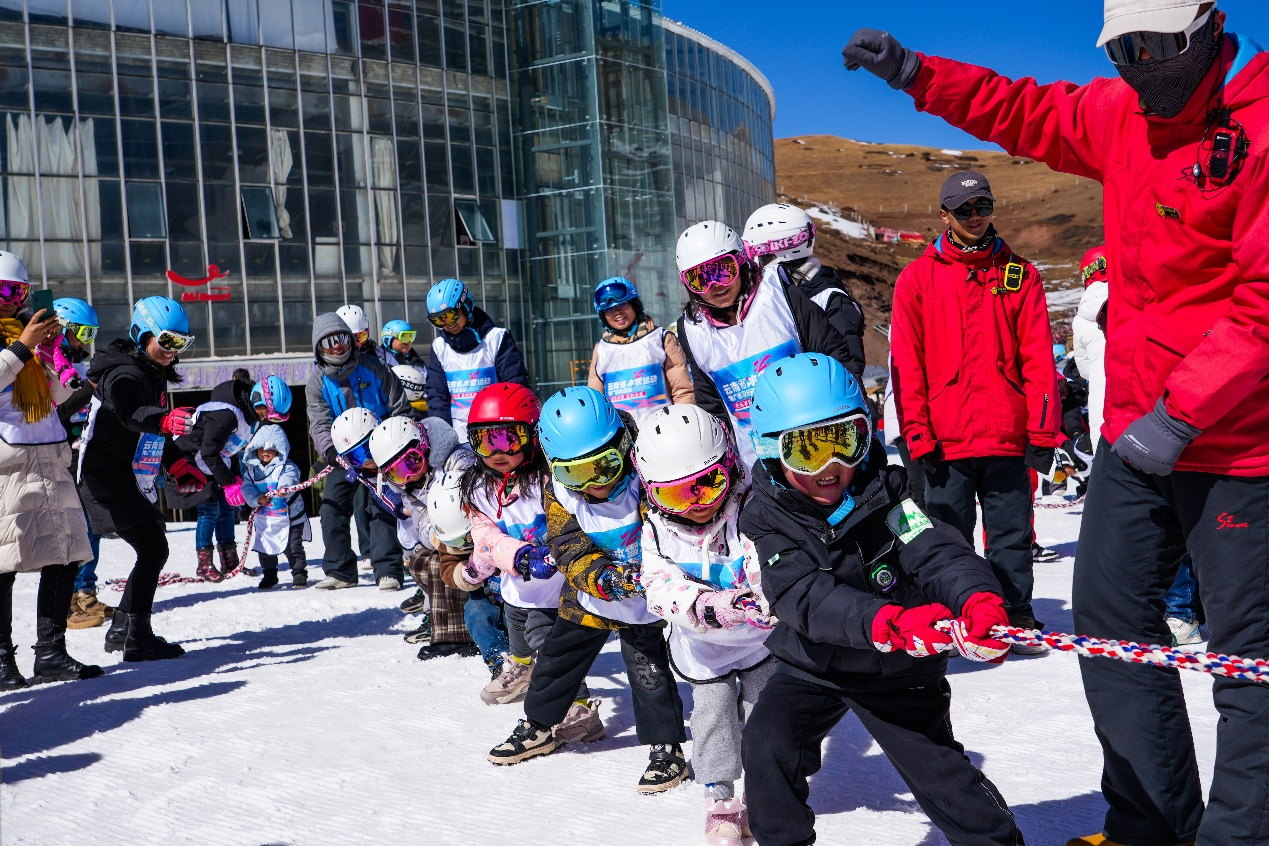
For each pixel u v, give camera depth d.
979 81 3.09
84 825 3.93
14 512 6.03
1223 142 2.55
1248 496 2.66
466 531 4.98
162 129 26.78
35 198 25.28
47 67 25.48
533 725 4.42
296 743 4.81
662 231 34.88
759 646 3.45
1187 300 2.71
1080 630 3.05
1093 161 2.96
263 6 28.42
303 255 28.78
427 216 31.28
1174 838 2.96
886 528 2.84
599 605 4.05
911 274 5.57
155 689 6.01
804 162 145.50
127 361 6.79
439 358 8.11
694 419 3.29
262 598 9.36
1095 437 6.47
